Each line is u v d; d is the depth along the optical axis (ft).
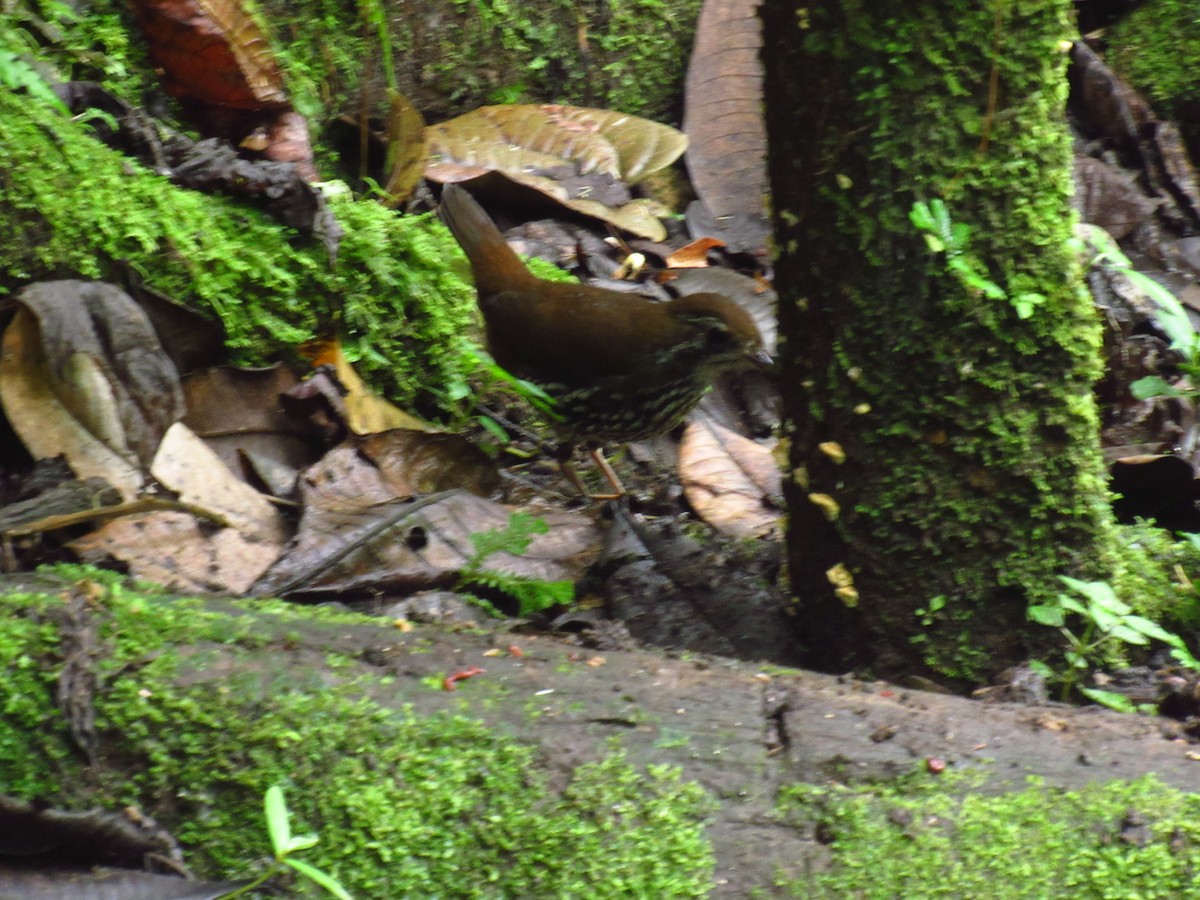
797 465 22.39
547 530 24.32
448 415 32.91
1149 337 35.37
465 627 19.56
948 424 20.70
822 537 22.25
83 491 22.07
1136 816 16.22
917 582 21.45
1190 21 46.62
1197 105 46.26
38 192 26.04
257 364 28.89
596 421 30.04
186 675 16.51
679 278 37.14
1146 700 21.18
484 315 31.14
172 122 33.42
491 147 39.70
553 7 41.78
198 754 15.87
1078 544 21.33
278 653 17.28
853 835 16.02
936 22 19.33
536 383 30.32
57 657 16.16
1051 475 20.92
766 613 24.04
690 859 15.76
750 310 36.06
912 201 19.97
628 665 18.43
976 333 20.29
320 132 38.93
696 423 30.30
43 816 14.85
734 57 42.06
